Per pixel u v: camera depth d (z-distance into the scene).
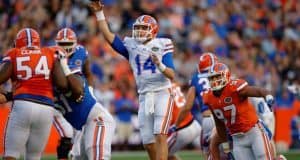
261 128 22.30
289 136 42.16
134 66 24.02
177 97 26.34
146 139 23.95
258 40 52.69
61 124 24.61
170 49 23.80
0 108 36.56
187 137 26.31
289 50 53.00
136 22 23.86
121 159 35.41
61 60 20.89
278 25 54.72
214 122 24.50
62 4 46.91
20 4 46.81
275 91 46.00
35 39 20.75
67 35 23.41
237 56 49.94
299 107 42.50
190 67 46.47
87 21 46.56
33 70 20.45
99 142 21.27
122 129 40.72
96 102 21.80
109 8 48.72
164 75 23.36
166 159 23.50
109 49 44.88
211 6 53.22
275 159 23.36
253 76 48.41
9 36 44.34
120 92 41.97
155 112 23.72
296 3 56.88
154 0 50.91
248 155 22.42
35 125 20.58
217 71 21.97
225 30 52.03
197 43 49.19
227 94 22.06
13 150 20.56
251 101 24.14
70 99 21.34
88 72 24.30
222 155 24.39
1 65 20.62
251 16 54.53
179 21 50.53
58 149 24.95
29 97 20.44
